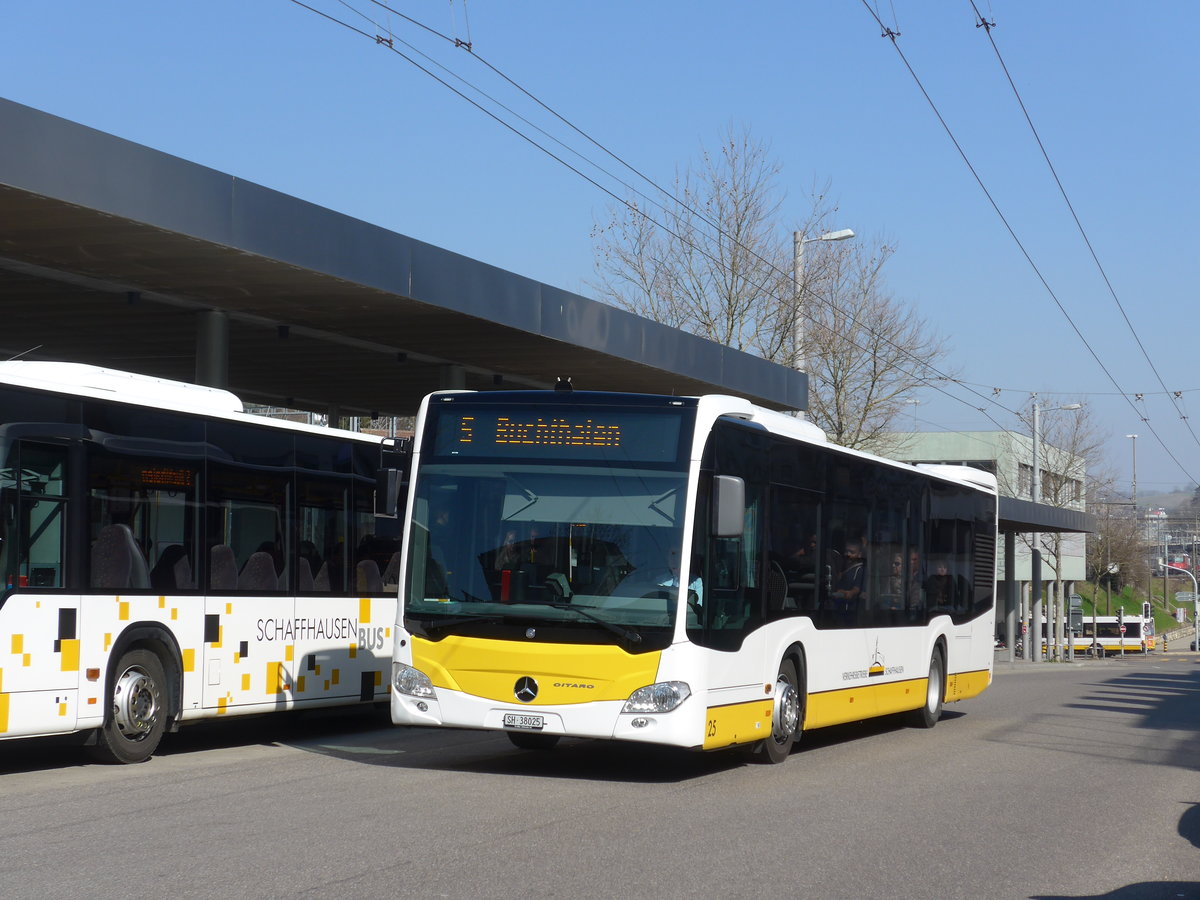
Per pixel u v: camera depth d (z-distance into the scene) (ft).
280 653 44.19
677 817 30.71
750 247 138.82
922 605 55.36
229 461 42.27
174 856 24.86
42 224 49.96
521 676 34.94
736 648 37.32
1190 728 62.54
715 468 36.60
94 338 77.87
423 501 36.86
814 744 49.24
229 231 52.80
